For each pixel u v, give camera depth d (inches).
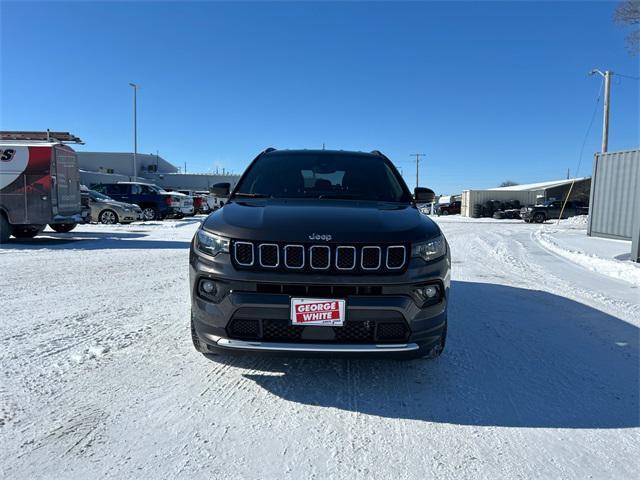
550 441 88.8
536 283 256.8
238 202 132.3
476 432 91.6
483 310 188.9
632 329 166.1
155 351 131.0
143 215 713.6
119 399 102.0
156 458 80.4
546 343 147.2
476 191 1626.5
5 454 80.4
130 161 2390.5
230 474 76.4
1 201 394.0
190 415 95.7
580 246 458.6
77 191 445.1
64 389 106.1
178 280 237.5
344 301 97.2
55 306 180.5
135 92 1310.3
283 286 98.7
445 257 108.7
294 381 113.2
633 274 276.7
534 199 1610.5
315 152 168.4
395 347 99.7
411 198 147.2
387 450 84.6
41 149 393.1
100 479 74.2
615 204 538.0
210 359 125.6
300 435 89.1
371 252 100.1
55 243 413.4
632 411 101.6
